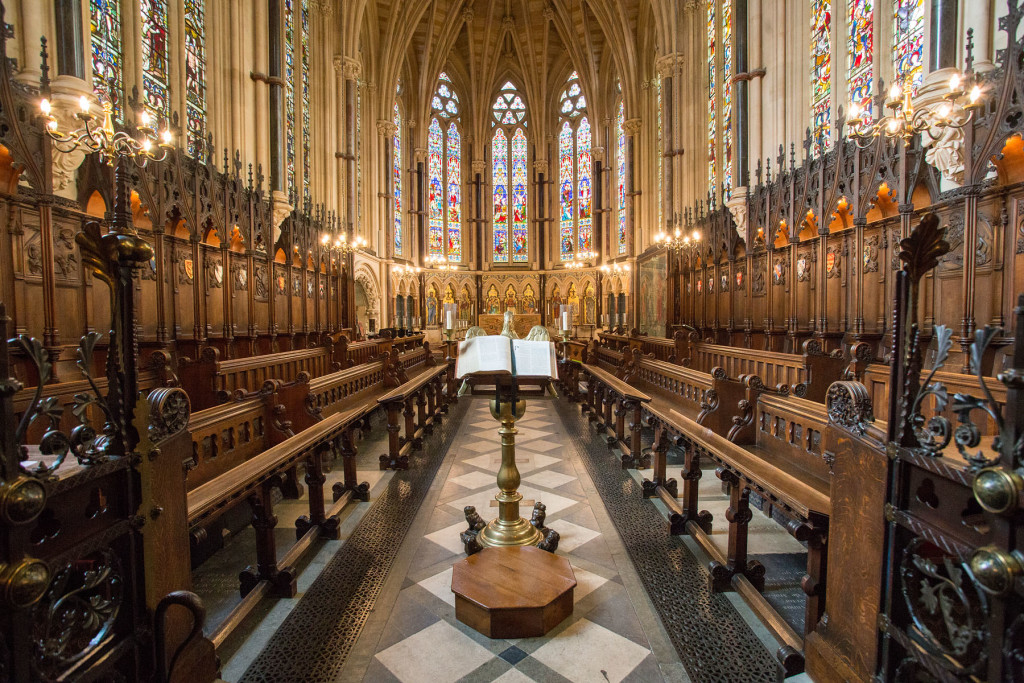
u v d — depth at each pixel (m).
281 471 3.43
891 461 1.93
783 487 2.82
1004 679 1.42
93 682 1.67
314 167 17.36
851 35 9.60
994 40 6.11
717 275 13.98
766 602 3.03
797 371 6.99
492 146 30.25
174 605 2.15
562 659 2.73
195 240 9.38
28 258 6.30
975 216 6.11
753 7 11.60
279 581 3.35
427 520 4.71
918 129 6.00
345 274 18.64
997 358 6.08
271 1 12.75
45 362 1.50
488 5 26.20
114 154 5.68
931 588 1.77
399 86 26.31
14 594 1.33
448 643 2.88
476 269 29.98
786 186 10.27
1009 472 1.37
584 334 26.89
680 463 6.55
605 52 26.47
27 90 6.07
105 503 1.82
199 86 11.11
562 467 6.44
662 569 3.71
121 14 8.56
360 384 8.61
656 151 21.88
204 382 6.49
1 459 1.34
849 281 8.94
